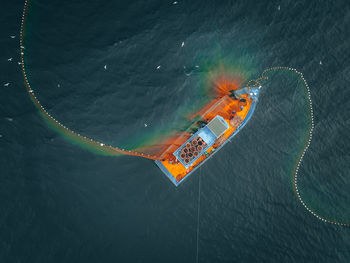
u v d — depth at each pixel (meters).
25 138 49.00
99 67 52.16
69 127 49.94
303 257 46.03
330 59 52.62
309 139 50.16
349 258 46.03
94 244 45.75
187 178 48.38
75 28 53.47
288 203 48.00
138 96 51.47
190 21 53.88
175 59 52.62
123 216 47.00
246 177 48.69
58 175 48.03
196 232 46.72
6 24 52.94
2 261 44.16
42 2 54.09
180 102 51.09
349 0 54.59
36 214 46.31
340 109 51.09
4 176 47.28
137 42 53.12
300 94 51.53
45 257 44.75
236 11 54.25
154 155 48.69
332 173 49.16
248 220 47.22
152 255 45.62
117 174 48.53
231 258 45.81
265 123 50.47
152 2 54.66
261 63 52.31
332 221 47.50
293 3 54.56
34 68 51.69
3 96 50.31
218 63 52.28
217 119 47.25
